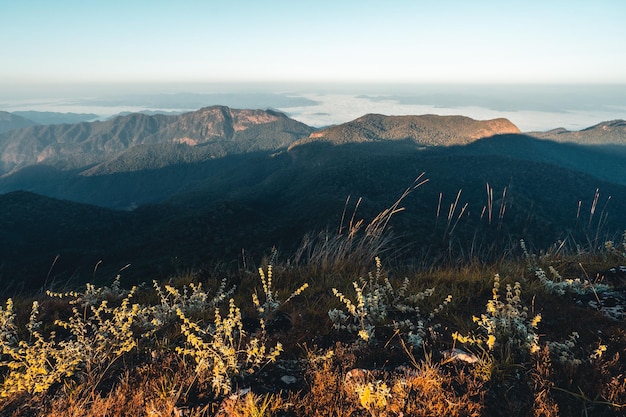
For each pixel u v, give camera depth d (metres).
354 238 5.51
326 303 3.63
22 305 4.16
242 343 2.88
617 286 3.58
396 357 2.60
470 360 2.46
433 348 2.67
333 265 4.93
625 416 2.00
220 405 2.23
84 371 2.64
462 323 2.99
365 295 3.57
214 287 4.52
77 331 3.04
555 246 5.04
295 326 3.18
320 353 2.68
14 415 2.26
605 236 4.92
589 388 2.18
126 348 2.68
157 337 3.09
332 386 2.30
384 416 2.04
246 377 2.46
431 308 3.37
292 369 2.56
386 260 5.14
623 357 2.47
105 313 3.85
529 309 3.20
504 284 3.76
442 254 5.12
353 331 3.04
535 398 2.13
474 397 2.16
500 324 2.71
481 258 4.89
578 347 2.61
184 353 2.51
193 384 2.41
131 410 2.21
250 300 3.97
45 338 3.32
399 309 3.36
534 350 2.41
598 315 3.00
